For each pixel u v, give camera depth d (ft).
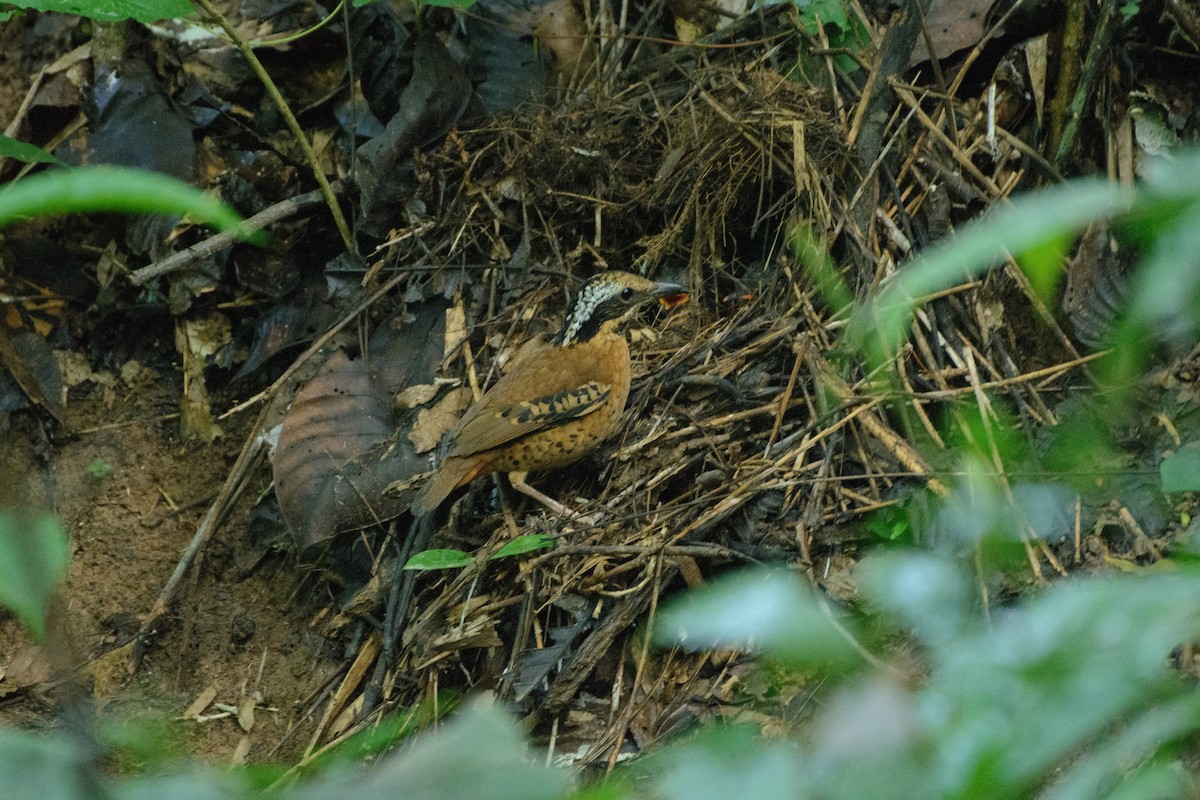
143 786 7.30
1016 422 32.19
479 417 33.63
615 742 28.86
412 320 38.32
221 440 39.86
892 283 32.60
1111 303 30.09
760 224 37.99
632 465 34.12
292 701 35.65
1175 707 9.18
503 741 7.22
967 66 36.94
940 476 30.04
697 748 8.21
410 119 39.19
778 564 30.42
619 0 42.96
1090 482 29.45
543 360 34.14
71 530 38.78
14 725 34.83
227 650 36.91
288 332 39.91
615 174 38.63
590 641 30.42
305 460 36.06
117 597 38.01
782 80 36.86
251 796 7.46
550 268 38.65
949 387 33.42
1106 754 9.68
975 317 33.53
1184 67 34.96
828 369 33.27
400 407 37.06
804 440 32.48
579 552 31.48
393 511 35.58
